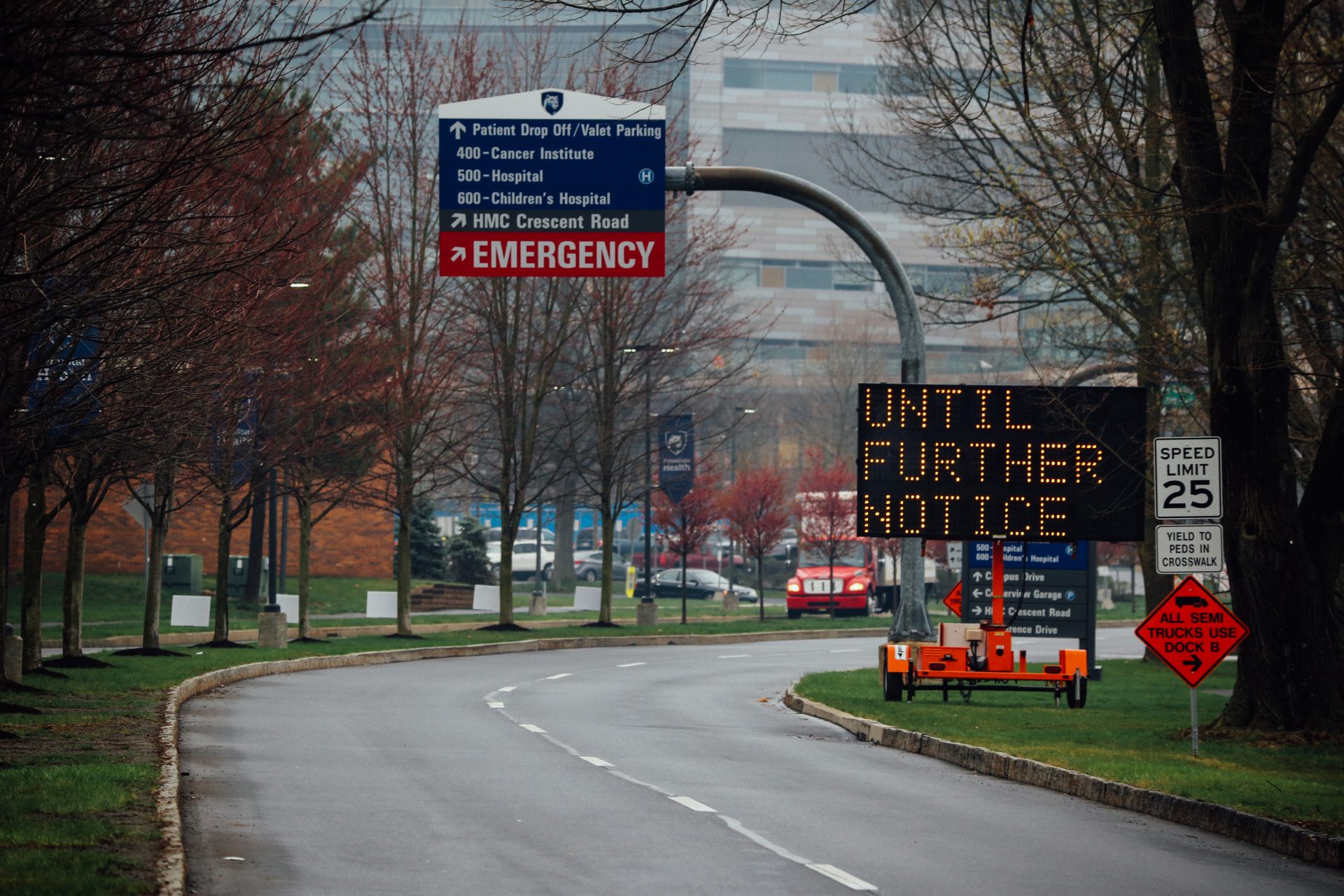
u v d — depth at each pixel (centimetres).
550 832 3434
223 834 3306
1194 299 7638
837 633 15112
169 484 8612
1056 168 8425
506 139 7244
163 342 5081
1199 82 5503
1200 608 5016
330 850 3138
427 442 14912
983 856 3284
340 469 11688
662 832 3466
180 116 3294
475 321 12975
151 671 7444
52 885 2455
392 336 10656
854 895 2805
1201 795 4006
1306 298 6681
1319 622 5472
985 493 6600
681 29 4803
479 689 7894
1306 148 5309
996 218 8569
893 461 6581
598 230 7250
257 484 10338
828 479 19488
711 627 14550
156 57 2502
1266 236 5453
